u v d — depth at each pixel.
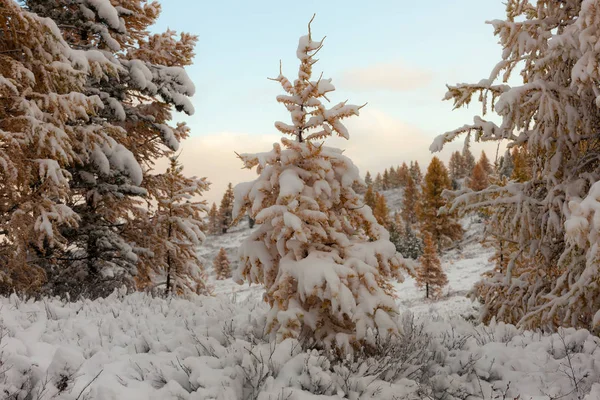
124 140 11.31
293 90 5.16
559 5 7.49
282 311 4.49
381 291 4.57
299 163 5.19
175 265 11.42
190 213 11.83
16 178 6.92
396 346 4.73
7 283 7.91
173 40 12.46
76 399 3.28
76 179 10.23
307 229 4.67
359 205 5.19
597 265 4.83
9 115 7.41
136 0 11.96
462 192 8.23
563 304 6.22
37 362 3.90
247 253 5.13
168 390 3.68
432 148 7.54
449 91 7.55
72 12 10.70
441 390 4.44
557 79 7.21
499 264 13.64
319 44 5.00
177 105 11.57
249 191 5.07
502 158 7.69
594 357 4.81
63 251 9.96
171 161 11.94
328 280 4.32
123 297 8.20
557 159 7.07
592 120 7.14
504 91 7.28
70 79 7.80
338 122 5.03
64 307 6.57
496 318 7.98
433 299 26.55
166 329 5.74
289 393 3.68
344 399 3.88
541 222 7.41
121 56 11.95
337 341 4.52
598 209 4.54
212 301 8.12
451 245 44.03
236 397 3.69
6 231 7.30
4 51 7.52
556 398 4.19
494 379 4.80
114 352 4.62
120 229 11.38
